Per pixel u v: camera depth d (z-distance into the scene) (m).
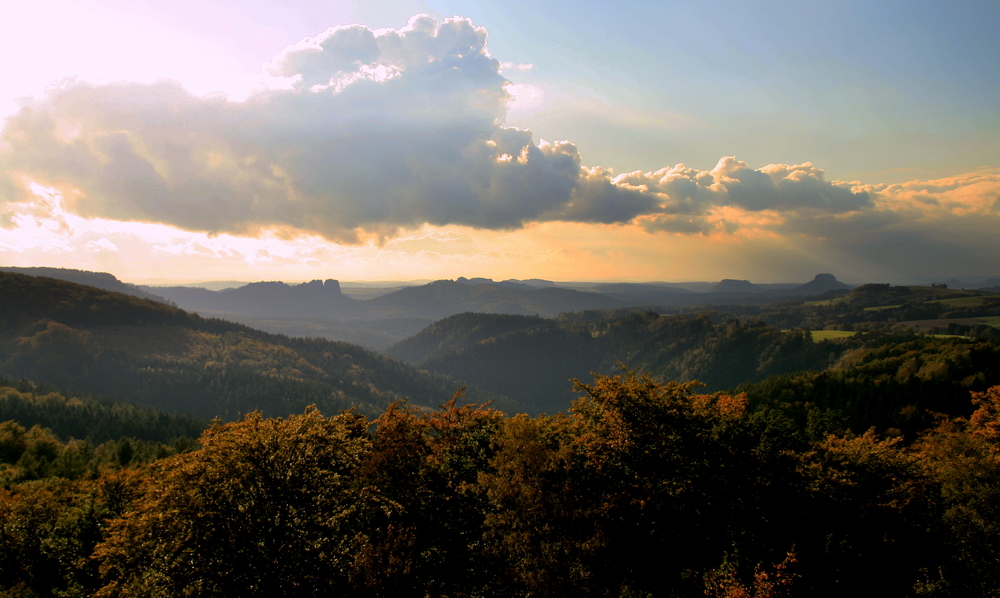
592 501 25.61
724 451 25.84
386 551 24.41
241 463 24.25
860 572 23.70
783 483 25.42
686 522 24.22
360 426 38.00
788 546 23.19
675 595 21.42
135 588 22.64
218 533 22.53
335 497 25.84
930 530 26.25
